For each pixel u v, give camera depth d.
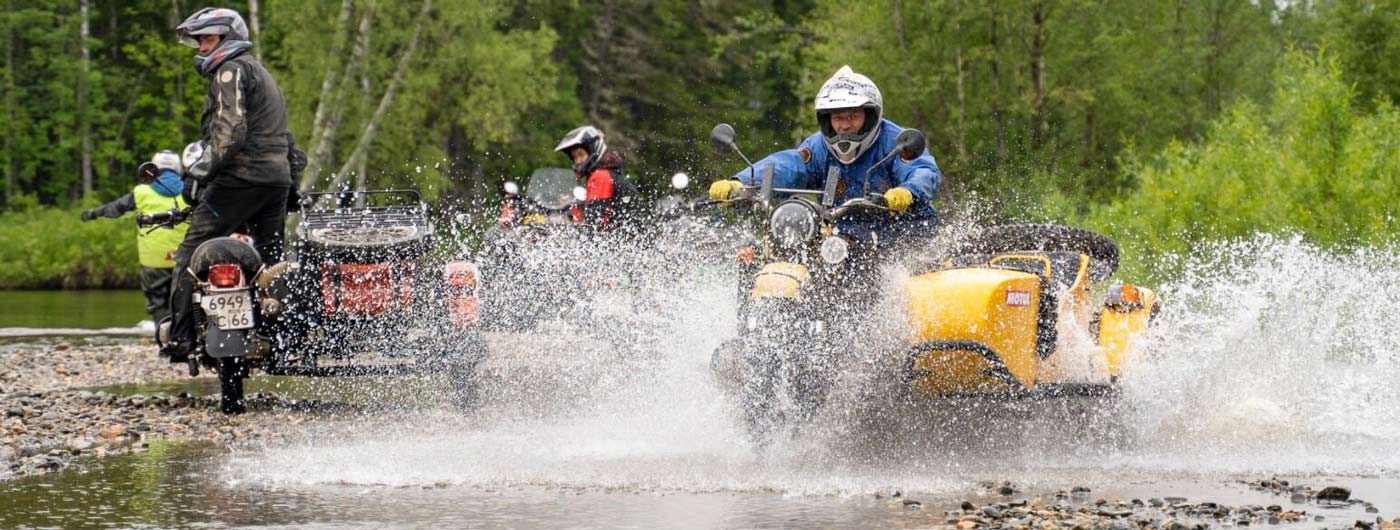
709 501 14.63
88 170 120.75
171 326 22.05
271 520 13.80
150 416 22.14
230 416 22.23
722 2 112.81
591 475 16.19
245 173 21.83
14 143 121.06
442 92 98.31
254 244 22.55
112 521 13.80
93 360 32.44
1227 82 71.31
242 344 20.98
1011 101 68.19
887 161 17.98
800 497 14.85
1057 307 18.02
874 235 17.14
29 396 24.72
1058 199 59.88
